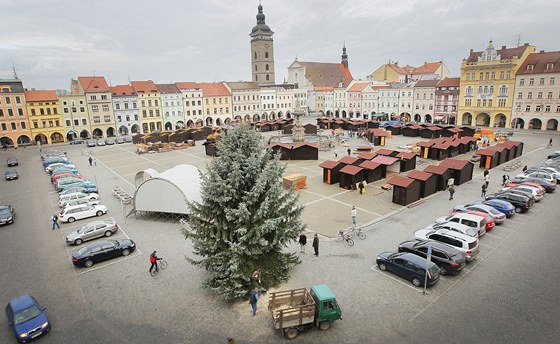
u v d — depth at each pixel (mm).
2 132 94875
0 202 45938
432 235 27203
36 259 29109
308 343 18391
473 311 20234
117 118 112750
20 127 97125
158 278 25281
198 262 22172
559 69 88625
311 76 167875
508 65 97125
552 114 91750
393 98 130000
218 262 21281
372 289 22875
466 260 25281
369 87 138500
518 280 23172
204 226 22078
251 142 22188
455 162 47125
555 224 31891
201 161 68000
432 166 45781
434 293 22172
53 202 45094
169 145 84688
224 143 22281
